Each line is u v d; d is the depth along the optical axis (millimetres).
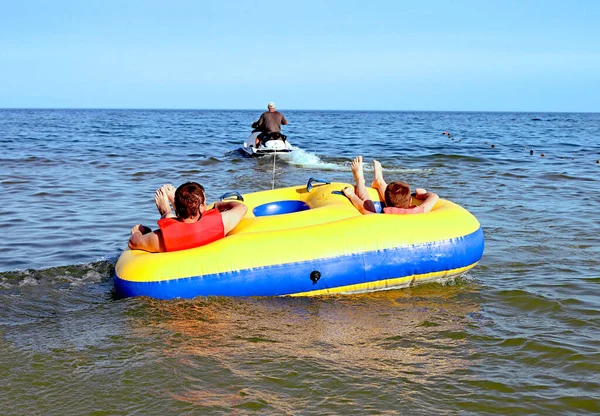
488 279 5277
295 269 4656
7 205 8719
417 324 4207
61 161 14711
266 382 3295
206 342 3816
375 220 4941
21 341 3846
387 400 3119
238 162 14938
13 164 13883
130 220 7758
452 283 5148
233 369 3441
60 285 5121
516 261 5836
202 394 3162
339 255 4734
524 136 29016
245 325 4109
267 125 16062
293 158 15672
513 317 4363
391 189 5234
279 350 3715
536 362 3596
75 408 3037
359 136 27844
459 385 3297
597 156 17141
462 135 29531
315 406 3053
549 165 14531
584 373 3447
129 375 3361
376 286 4898
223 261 4566
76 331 4004
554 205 8852
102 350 3689
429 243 4930
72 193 9828
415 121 60531
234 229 5074
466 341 3906
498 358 3648
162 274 4504
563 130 37875
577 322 4250
